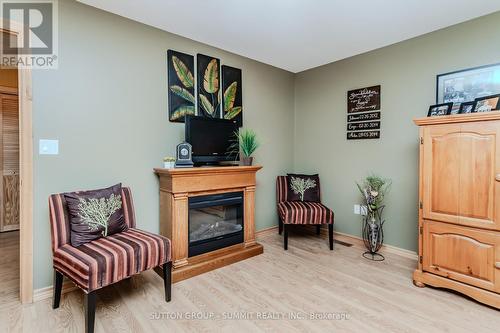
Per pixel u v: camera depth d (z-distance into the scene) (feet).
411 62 9.68
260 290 7.52
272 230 12.94
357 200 11.40
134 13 8.07
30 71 6.79
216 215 9.98
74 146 7.49
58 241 6.36
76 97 7.49
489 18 7.99
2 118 12.91
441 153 7.28
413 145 9.71
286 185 12.29
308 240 11.93
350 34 9.35
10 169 13.24
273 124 12.86
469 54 8.38
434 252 7.47
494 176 6.48
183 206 8.46
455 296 7.18
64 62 7.28
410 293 7.36
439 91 8.96
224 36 9.59
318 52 11.02
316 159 12.92
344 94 11.76
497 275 6.47
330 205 12.39
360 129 11.21
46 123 7.04
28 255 6.79
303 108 13.46
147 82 8.87
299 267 9.05
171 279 7.59
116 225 7.10
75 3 7.43
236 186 9.86
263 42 10.08
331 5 7.52
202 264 8.61
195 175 8.70
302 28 8.95
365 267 9.04
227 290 7.52
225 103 10.91
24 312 6.38
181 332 5.73
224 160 10.26
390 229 10.38
